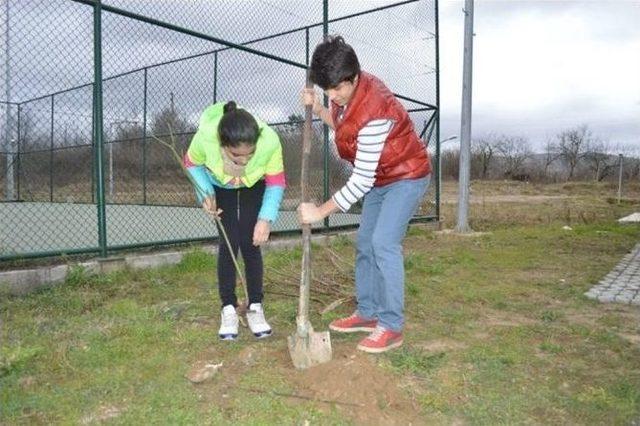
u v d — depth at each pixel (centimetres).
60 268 432
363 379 236
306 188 267
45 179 1273
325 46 251
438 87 938
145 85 989
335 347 291
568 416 224
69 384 242
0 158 1330
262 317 318
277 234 667
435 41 928
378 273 317
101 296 398
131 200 1176
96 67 473
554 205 1802
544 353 299
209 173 300
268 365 266
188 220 909
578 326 347
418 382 253
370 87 264
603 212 1485
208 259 516
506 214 1367
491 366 274
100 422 209
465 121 909
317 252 630
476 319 366
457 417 221
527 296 436
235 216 307
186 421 209
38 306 368
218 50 805
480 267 564
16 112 1256
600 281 499
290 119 827
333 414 217
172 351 285
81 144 1125
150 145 1120
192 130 977
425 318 364
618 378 264
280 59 646
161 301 394
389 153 275
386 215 282
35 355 270
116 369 259
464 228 910
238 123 252
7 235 670
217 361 272
